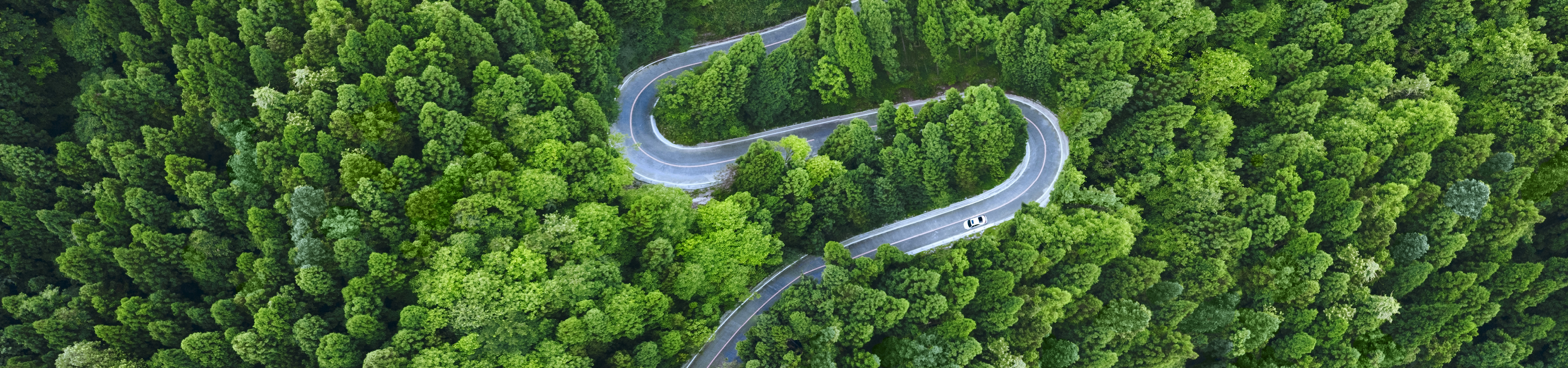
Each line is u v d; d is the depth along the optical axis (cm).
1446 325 10562
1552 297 11125
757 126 11425
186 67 9512
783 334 8869
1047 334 9194
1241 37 11262
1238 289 10344
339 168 8962
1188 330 10088
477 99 9219
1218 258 10169
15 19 9738
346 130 8788
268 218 8806
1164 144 10488
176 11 9606
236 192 8925
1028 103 11519
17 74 9731
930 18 11000
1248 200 10400
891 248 9619
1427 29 11262
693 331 9075
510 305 8238
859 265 9338
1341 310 10175
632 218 9081
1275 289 10138
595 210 8856
